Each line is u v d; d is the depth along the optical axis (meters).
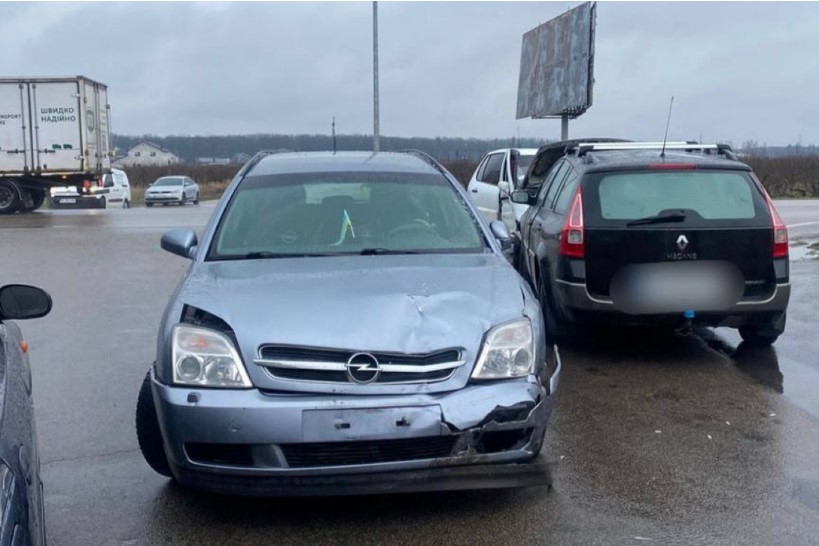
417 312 4.34
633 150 8.08
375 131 29.67
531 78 30.05
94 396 6.59
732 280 6.93
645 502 4.59
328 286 4.61
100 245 16.80
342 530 4.32
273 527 4.37
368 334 4.17
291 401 4.04
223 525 4.40
